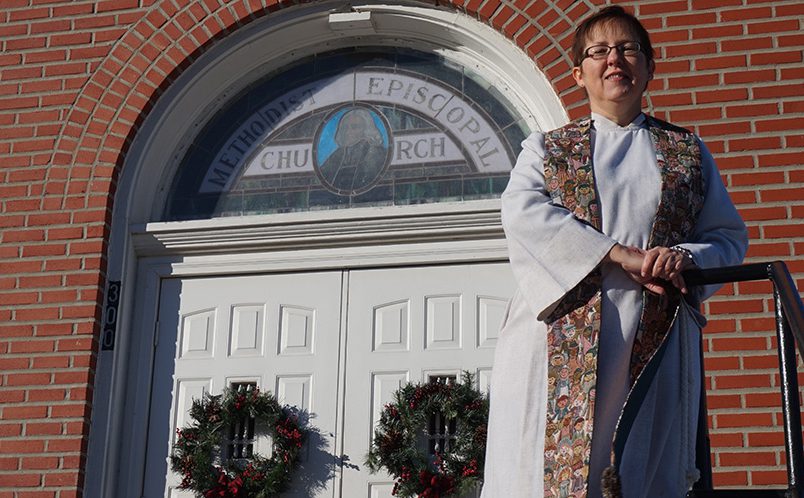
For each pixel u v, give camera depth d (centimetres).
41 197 556
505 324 239
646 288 221
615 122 249
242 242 552
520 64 551
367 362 528
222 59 584
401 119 579
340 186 571
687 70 518
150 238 557
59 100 575
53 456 510
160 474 525
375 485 507
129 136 565
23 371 525
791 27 518
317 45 600
